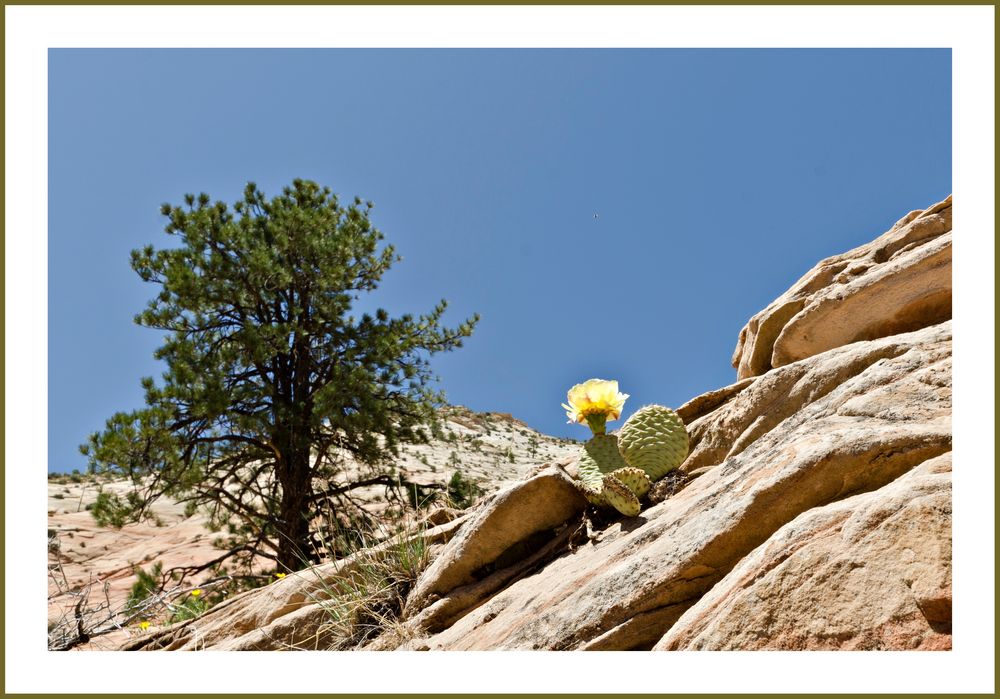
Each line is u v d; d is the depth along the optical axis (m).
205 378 12.90
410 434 14.77
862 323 4.12
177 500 13.42
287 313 15.05
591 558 2.93
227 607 4.86
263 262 13.45
